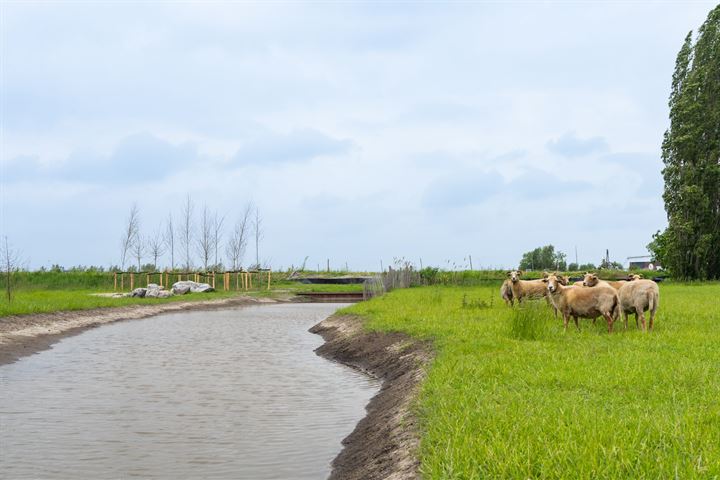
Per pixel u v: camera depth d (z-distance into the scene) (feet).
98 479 26.71
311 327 92.48
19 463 28.73
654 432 20.88
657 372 30.40
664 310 62.28
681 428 20.93
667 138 173.27
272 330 89.35
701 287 122.62
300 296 177.17
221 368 55.06
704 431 20.85
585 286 53.26
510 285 72.95
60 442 31.99
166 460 29.12
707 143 166.09
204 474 27.27
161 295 146.20
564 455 18.95
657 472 17.74
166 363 57.93
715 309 63.05
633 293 47.06
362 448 29.12
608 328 46.62
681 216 164.96
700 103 165.27
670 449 19.31
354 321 76.69
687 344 38.99
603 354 36.24
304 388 45.73
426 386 32.17
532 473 18.72
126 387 46.34
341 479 25.84
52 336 77.46
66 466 28.35
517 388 29.27
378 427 31.19
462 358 37.65
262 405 40.22
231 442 31.91
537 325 45.83
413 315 67.77
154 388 45.88
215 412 38.27
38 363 57.98
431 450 22.52
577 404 25.07
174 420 36.35
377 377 49.55
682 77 173.68
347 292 179.11
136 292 141.28
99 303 112.47
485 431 22.61
